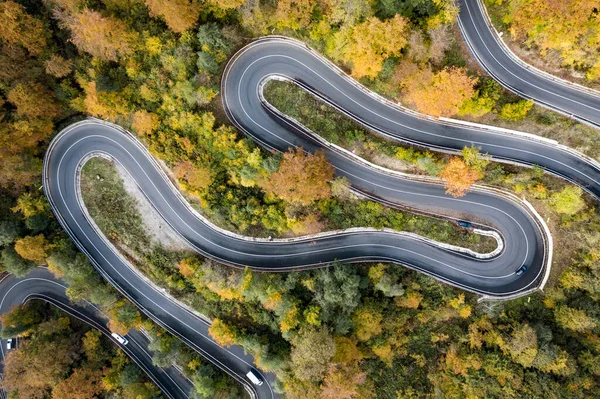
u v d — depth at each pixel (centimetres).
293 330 5991
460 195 5622
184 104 5709
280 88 5959
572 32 4581
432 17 4834
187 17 5019
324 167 5388
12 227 5997
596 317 5716
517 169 5809
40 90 5347
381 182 6206
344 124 5925
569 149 5666
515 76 5447
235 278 6062
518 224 6141
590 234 5594
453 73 4866
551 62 5262
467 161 5391
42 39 5200
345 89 5866
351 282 5788
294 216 5959
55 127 6128
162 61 5450
